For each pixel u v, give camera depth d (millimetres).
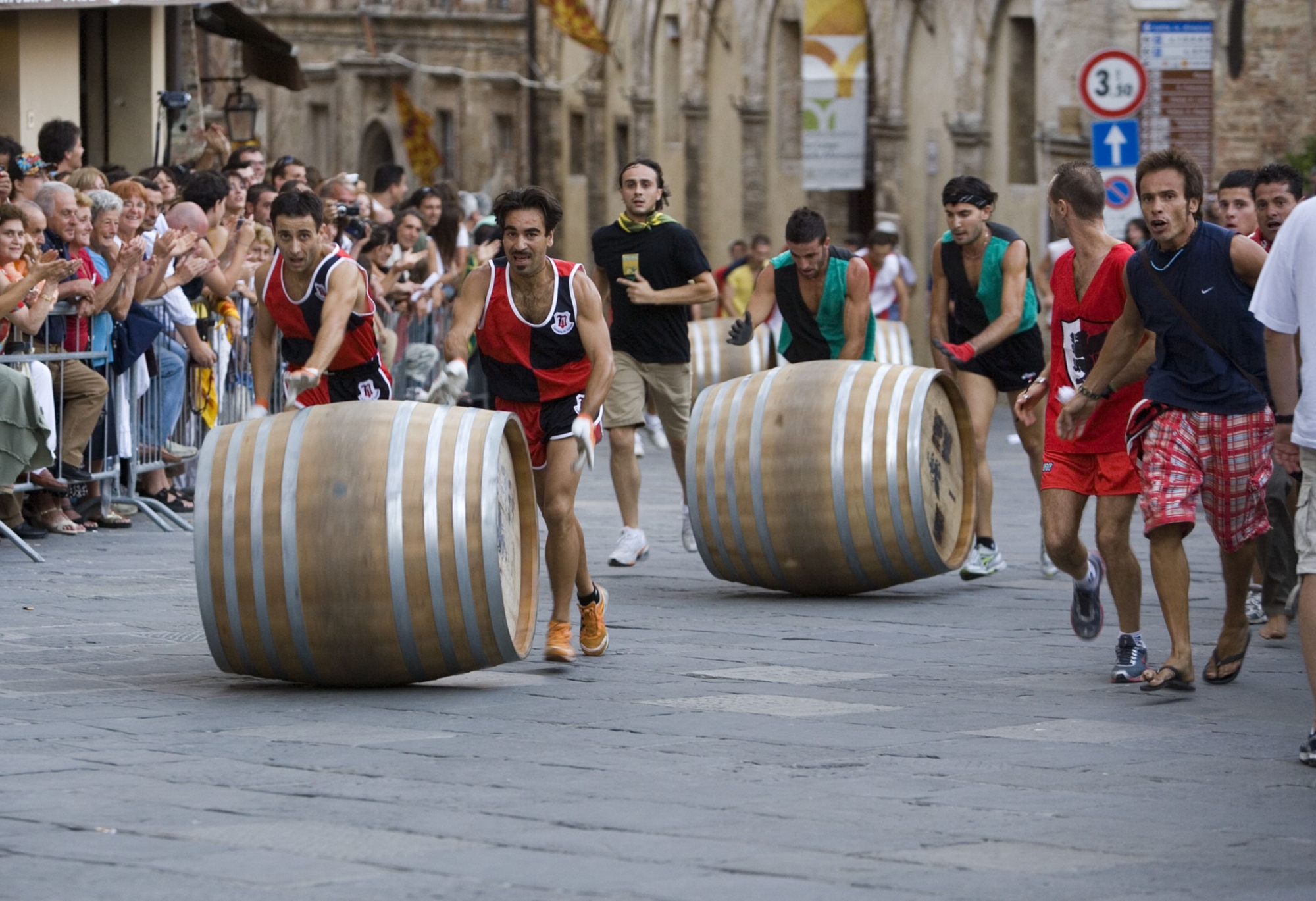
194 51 31891
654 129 52781
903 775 8391
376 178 27516
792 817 7602
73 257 16531
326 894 6469
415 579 10039
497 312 10992
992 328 14609
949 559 14500
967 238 14812
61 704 9977
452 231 25859
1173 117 25438
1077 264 10852
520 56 61219
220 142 25141
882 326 23094
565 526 11148
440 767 8477
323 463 10102
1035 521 19562
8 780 8148
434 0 64750
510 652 10305
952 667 11328
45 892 6488
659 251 15867
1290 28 32219
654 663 11430
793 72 44938
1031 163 36094
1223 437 10203
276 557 10078
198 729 9352
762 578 14297
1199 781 8367
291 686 10586
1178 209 10039
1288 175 12266
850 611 13695
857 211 42688
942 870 6852
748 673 11078
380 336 15422
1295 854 7188
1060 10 34125
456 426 10234
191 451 18516
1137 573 10820
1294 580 12500
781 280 15164
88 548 16266
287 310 11109
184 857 6930
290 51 35344
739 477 14141
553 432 11125
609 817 7562
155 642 12031
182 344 18172
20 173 17297
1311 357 8695
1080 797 8023
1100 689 10617
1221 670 10797
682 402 16312
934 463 14391
